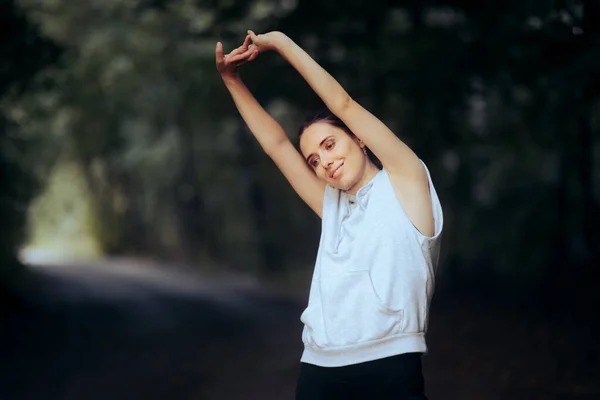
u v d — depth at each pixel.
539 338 11.07
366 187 3.26
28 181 24.14
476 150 23.34
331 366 3.10
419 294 3.10
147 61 28.91
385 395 3.03
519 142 20.69
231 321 18.62
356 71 16.28
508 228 22.50
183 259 43.44
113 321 18.70
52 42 13.51
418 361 3.07
